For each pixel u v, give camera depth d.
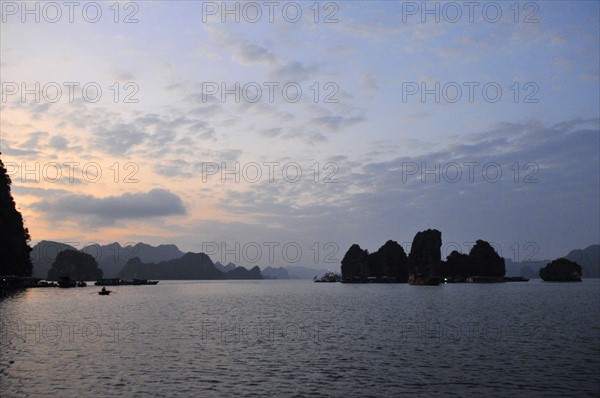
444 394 27.47
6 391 26.69
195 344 43.00
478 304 104.19
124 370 31.77
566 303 106.62
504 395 27.38
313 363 34.97
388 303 110.00
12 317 65.50
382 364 34.72
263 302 115.56
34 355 36.03
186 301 115.75
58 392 26.58
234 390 27.77
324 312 83.06
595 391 28.17
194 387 28.20
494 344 43.97
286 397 26.59
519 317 71.75
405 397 26.84
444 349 41.03
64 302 98.69
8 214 150.25
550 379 30.72
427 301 117.19
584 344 44.03
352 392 27.69
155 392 27.02
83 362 33.84
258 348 41.19
